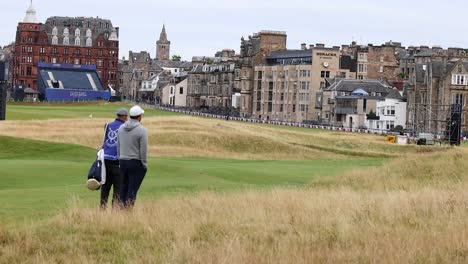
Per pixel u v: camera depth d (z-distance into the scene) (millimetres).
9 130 95000
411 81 199000
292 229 23656
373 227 24016
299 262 18891
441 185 43156
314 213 26516
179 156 86000
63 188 37188
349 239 22109
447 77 188000
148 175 46000
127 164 26938
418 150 116125
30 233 22000
